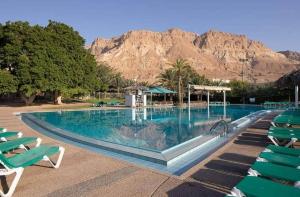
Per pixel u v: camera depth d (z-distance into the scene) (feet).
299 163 15.01
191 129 49.55
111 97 169.99
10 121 50.85
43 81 96.07
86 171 18.45
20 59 93.50
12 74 98.99
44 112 76.28
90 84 123.03
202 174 17.40
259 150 23.82
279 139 26.32
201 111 91.30
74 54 119.75
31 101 106.22
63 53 110.73
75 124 57.57
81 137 31.96
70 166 19.65
